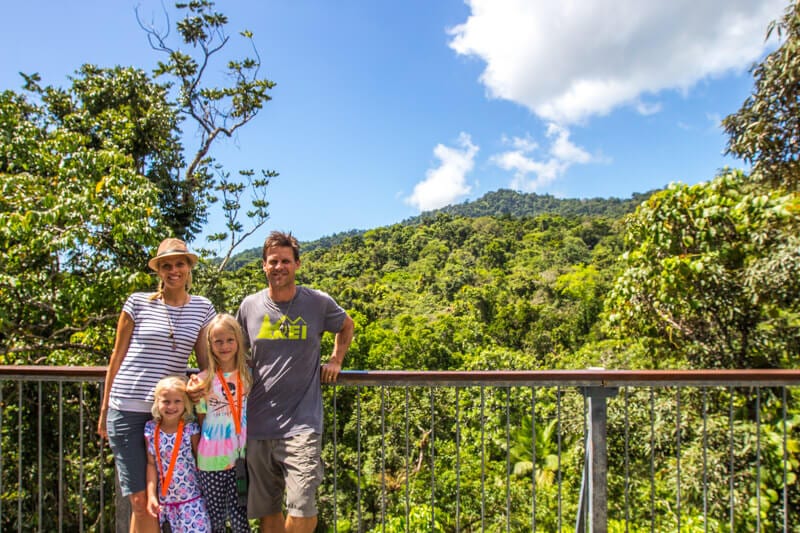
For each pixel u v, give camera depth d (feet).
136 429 7.31
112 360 7.50
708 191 18.01
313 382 7.67
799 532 14.53
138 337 7.46
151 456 7.29
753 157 18.49
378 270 281.54
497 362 56.65
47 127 31.86
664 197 18.67
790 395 16.56
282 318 7.54
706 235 17.71
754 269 16.47
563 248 261.65
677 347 19.95
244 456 7.52
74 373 8.31
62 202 21.83
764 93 17.56
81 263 24.07
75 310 22.18
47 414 21.77
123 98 37.73
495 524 33.04
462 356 96.32
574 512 26.17
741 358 18.22
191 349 7.68
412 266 276.41
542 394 37.73
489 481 38.19
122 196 23.88
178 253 7.41
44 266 23.07
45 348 22.38
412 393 52.90
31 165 25.79
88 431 22.74
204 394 7.42
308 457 7.11
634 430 21.30
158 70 46.60
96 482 22.40
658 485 20.22
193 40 47.01
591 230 294.46
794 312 17.29
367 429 54.60
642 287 19.52
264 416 7.40
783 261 15.74
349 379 7.88
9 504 20.48
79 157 24.71
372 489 48.44
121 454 7.23
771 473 15.62
